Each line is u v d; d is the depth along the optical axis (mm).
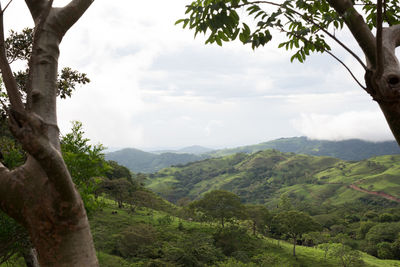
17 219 1731
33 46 1907
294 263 49094
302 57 3205
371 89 1932
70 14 2109
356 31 2051
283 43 3117
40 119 1478
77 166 4938
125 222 52906
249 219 68625
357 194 160875
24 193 1696
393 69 1871
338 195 169625
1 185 1737
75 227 1693
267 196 194625
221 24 2338
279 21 2191
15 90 1508
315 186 194625
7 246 5164
